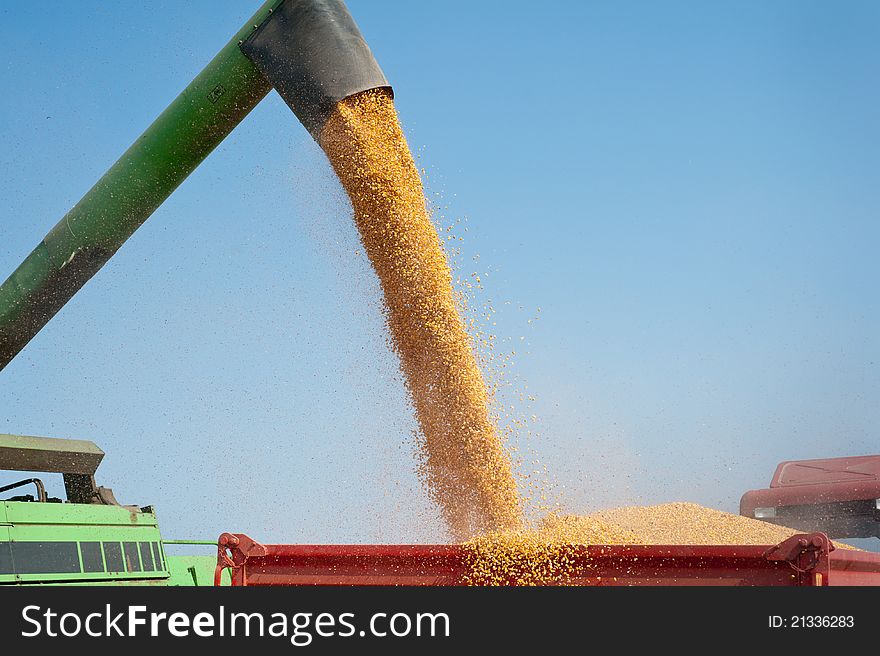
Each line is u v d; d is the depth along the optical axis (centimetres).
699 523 596
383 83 618
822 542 388
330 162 617
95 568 696
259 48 615
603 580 425
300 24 608
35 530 654
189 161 662
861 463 867
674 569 414
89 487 784
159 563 773
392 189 600
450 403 586
